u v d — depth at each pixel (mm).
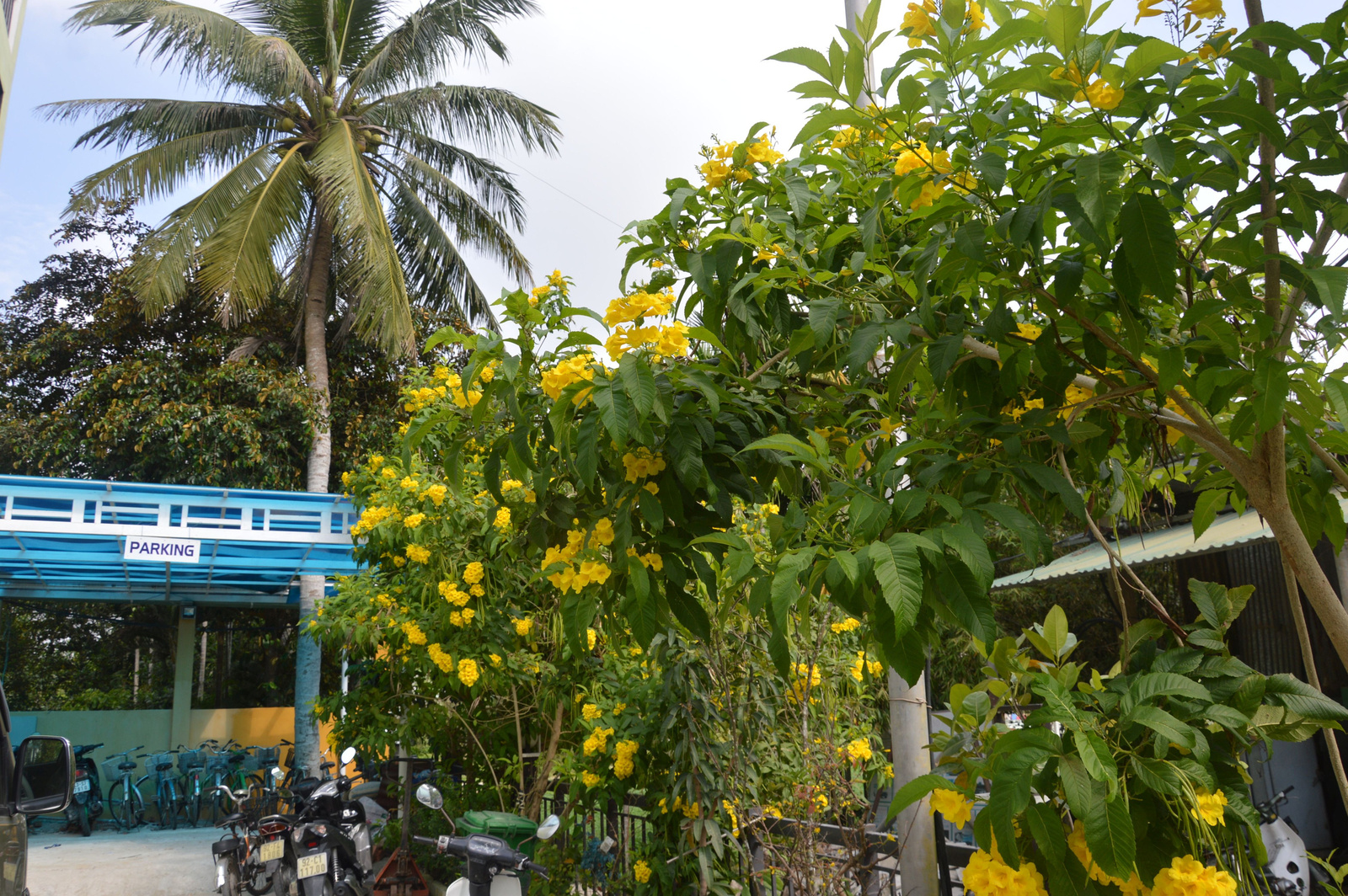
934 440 1701
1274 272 1464
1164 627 1614
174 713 11383
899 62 1703
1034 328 1903
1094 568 5926
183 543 7906
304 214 12672
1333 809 5969
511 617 5160
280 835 5613
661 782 3736
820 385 2248
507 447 1958
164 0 11398
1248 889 1350
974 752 1535
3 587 10344
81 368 13297
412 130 13250
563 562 1929
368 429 13086
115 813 10141
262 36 11562
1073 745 1314
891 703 3018
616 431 1584
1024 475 1682
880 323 1710
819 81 1778
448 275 13836
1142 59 1367
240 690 14164
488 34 12812
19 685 14055
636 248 1987
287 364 13492
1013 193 1633
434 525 5145
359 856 5383
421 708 5414
